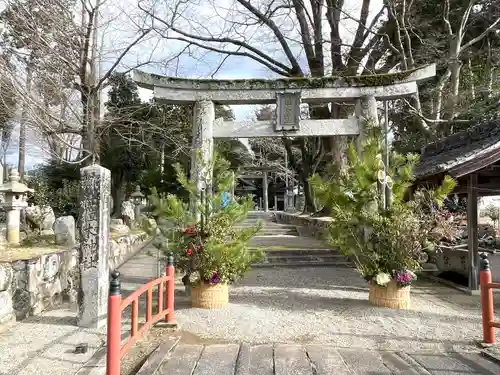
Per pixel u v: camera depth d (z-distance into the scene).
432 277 9.52
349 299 7.45
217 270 6.68
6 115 10.29
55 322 6.01
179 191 15.27
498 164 7.93
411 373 4.20
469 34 15.62
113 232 14.55
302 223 20.52
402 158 7.30
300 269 10.84
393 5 13.26
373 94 7.98
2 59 9.20
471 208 8.11
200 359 4.59
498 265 8.59
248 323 5.96
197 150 7.46
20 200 10.57
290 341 5.24
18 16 9.43
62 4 9.77
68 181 17.34
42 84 9.93
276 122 8.02
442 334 5.45
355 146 8.23
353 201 6.99
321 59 15.98
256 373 4.18
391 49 14.75
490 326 5.00
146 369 4.23
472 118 13.34
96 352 4.82
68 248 8.75
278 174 35.09
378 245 6.72
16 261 6.27
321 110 16.55
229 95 8.05
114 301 3.70
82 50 10.17
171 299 5.92
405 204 6.93
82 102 10.48
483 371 4.25
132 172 18.09
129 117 13.45
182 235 6.73
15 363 4.48
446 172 7.88
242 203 7.12
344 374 4.16
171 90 8.03
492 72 14.76
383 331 5.60
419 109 13.36
